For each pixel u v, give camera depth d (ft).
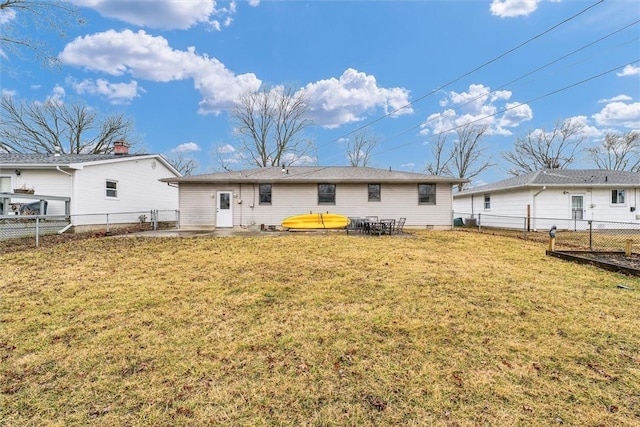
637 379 8.45
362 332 11.23
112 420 7.02
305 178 44.88
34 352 9.84
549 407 7.39
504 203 57.31
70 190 38.09
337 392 7.94
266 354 9.75
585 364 9.18
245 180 44.68
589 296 15.15
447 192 46.37
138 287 16.43
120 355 9.68
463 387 8.11
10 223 31.78
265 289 16.20
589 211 49.39
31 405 7.48
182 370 8.89
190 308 13.55
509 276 18.78
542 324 11.88
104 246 28.12
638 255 25.59
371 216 46.16
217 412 7.25
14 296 14.92
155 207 55.62
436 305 13.88
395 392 7.94
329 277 18.49
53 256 23.72
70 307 13.58
